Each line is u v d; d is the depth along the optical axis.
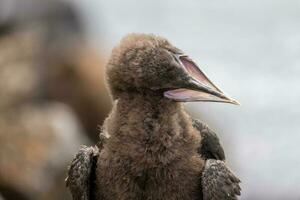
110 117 8.10
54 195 14.64
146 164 7.85
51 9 20.95
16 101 16.44
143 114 7.94
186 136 7.95
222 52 36.22
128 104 8.01
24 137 15.06
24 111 15.91
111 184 7.93
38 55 18.02
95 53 19.55
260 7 44.62
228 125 23.12
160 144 7.87
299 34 39.00
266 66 33.22
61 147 15.16
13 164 14.55
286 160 21.59
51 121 15.66
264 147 22.50
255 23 41.81
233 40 38.44
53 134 15.31
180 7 45.47
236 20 42.59
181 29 41.38
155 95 7.98
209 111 19.75
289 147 22.64
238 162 20.48
